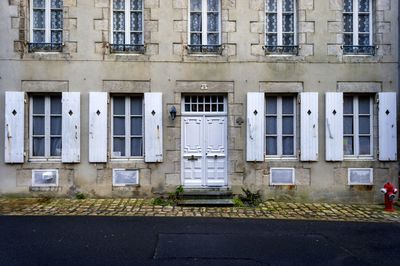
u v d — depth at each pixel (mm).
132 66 9602
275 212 8516
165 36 9656
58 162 9484
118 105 9812
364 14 10008
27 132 9492
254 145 9586
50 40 9672
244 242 6211
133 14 9914
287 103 9953
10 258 5332
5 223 7184
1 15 9414
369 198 9672
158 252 5660
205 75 9680
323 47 9758
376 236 6672
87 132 9516
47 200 9234
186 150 9750
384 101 9688
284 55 9797
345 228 7199
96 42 9555
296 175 9672
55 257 5395
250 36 9711
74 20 9531
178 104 9648
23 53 9422
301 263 5309
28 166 9414
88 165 9500
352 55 9828
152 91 9617
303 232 6871
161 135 9562
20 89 9414
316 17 9758
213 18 9945
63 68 9492
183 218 7785
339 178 9688
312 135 9617
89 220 7488
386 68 9773
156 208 8664
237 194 9578
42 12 9711
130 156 9758
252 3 9727
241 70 9688
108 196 9516
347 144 9930
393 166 9734
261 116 9609
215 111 9859
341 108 9672
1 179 9367
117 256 5469
